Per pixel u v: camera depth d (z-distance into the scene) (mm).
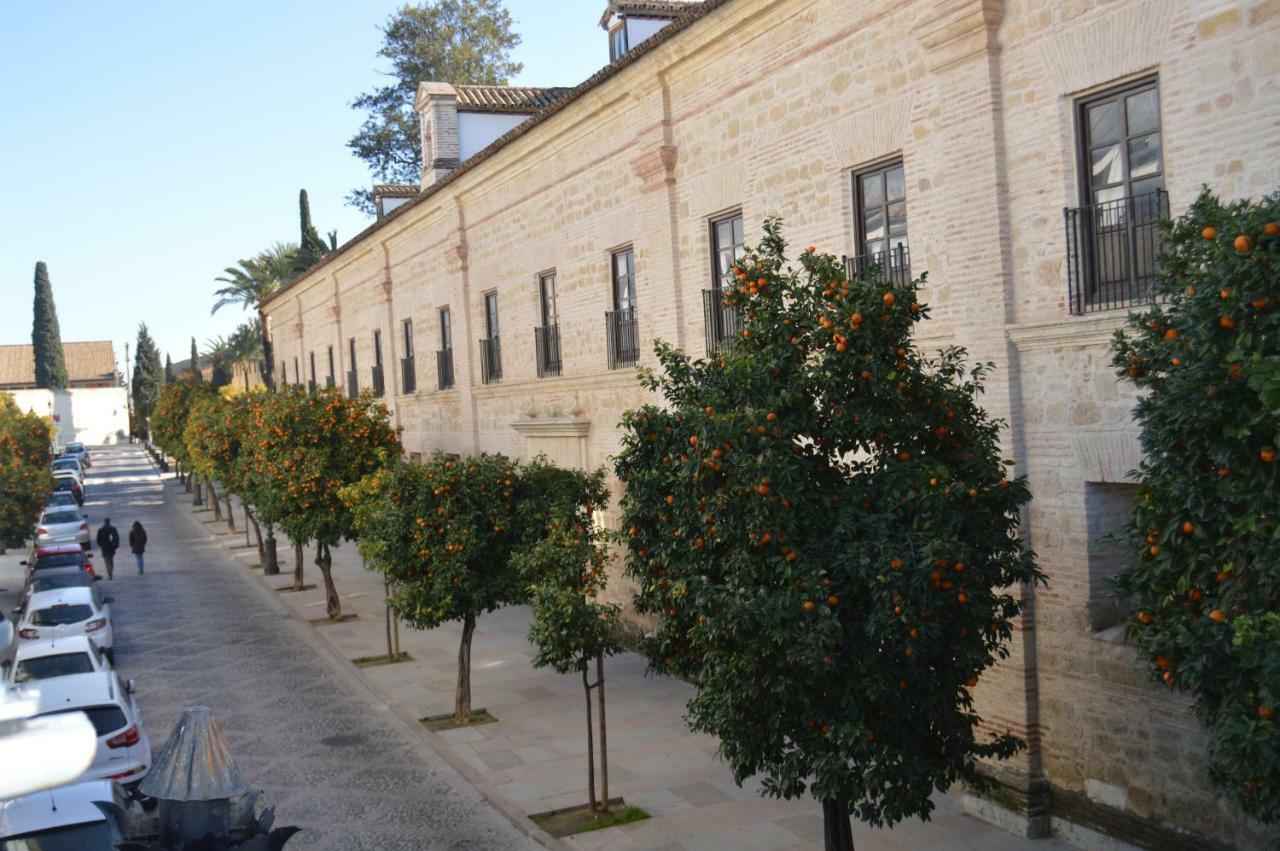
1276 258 5680
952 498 7883
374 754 14156
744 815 11391
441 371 26297
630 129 17172
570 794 12242
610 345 18312
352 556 33281
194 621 23891
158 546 37406
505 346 22875
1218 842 8828
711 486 8164
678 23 14930
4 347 106250
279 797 12578
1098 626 9883
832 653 7578
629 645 19094
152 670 19281
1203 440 6059
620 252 18234
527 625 21922
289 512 22000
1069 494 9953
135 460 81438
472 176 23203
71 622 19266
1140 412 6559
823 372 8133
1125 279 9422
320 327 39312
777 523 7715
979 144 10477
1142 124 9227
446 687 17297
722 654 8047
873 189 12406
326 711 16312
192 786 5832
